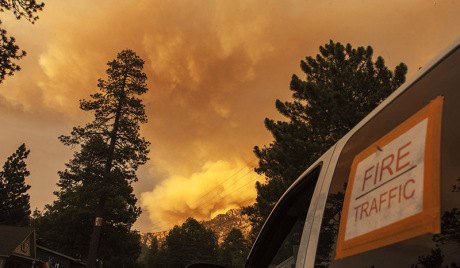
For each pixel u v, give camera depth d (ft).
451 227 2.44
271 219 6.53
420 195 2.84
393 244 2.98
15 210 216.13
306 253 4.50
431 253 2.55
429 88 3.30
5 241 107.04
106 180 112.47
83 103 111.55
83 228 188.55
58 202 214.07
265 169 68.39
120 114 116.88
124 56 119.44
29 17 42.80
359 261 3.38
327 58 61.72
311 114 55.06
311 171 5.62
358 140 4.42
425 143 3.01
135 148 115.24
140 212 194.70
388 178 3.36
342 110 48.47
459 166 2.54
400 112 3.63
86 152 109.70
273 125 59.57
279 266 5.81
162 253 407.44
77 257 190.08
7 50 42.70
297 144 53.98
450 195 2.53
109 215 189.37
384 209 3.26
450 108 2.86
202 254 390.01
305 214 5.49
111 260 223.30
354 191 3.92
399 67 54.80
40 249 144.36
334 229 4.09
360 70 54.85
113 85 116.78
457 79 2.93
